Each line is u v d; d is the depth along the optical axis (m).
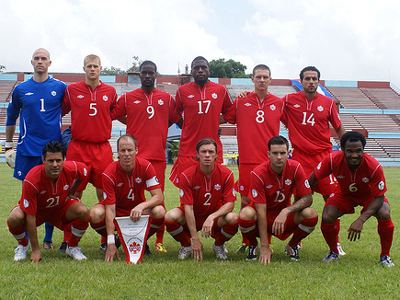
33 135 5.77
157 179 5.68
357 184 4.88
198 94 6.20
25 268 4.41
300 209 5.03
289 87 42.31
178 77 39.06
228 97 6.39
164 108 6.23
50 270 4.34
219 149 6.27
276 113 6.12
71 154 5.92
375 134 36.59
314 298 3.60
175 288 3.84
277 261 5.03
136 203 5.38
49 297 3.55
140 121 6.15
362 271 4.46
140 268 4.47
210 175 5.16
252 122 6.09
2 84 39.72
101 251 5.55
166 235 6.78
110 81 39.16
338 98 42.41
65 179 4.95
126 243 4.93
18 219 4.85
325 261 4.96
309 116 6.06
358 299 3.59
